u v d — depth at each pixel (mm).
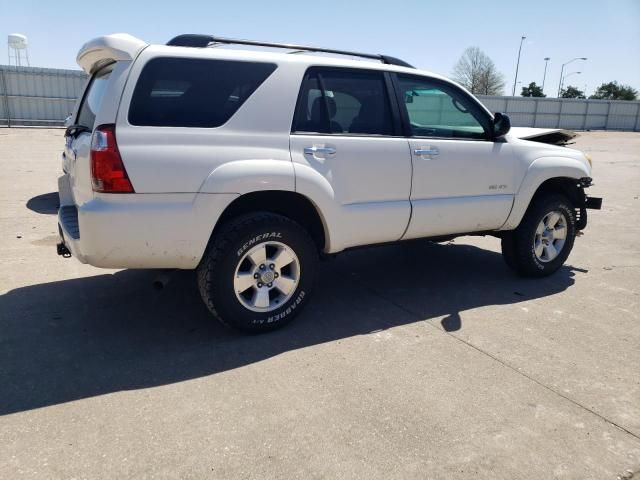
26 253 5570
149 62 3264
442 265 5680
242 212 3730
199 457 2471
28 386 3047
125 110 3180
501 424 2795
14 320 3943
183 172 3260
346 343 3703
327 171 3768
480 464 2482
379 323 4074
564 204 5180
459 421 2809
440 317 4223
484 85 58031
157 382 3127
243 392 3035
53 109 28719
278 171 3500
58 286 4664
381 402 2963
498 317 4254
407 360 3473
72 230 3574
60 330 3803
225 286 3527
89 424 2699
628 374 3375
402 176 4133
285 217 3688
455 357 3533
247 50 3643
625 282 5254
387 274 5328
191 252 3385
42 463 2398
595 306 4559
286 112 3637
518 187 4809
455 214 4477
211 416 2795
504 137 4766
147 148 3189
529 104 44281
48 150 15766
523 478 2402
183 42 3525
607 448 2633
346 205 3916
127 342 3643
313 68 3801
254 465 2430
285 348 3604
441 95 4461
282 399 2971
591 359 3564
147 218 3215
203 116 3387
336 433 2676
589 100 45375
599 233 7520
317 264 3896
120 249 3221
